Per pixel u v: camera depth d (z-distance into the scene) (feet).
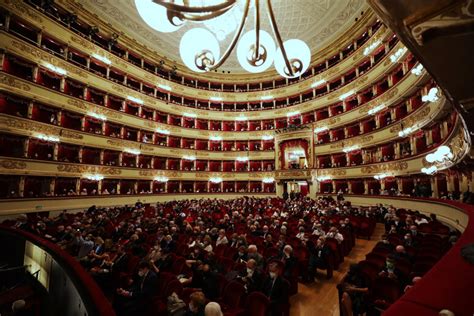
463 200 32.24
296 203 61.36
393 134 54.85
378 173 58.54
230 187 93.97
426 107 42.73
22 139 47.44
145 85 81.66
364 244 33.35
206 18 9.87
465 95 5.73
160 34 77.87
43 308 15.31
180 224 36.32
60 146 54.49
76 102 58.08
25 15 49.98
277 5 67.77
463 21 3.42
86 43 62.75
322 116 83.56
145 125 76.59
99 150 63.00
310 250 23.07
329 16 70.69
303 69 13.14
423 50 4.33
